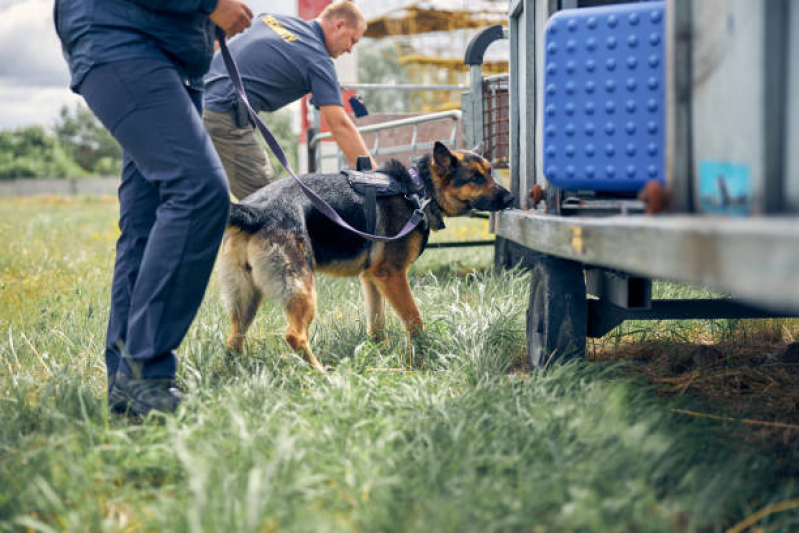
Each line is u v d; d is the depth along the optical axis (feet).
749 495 6.24
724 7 5.23
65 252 28.53
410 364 12.04
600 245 6.60
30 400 9.25
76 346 12.21
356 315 15.42
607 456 6.43
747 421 8.29
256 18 16.40
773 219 4.51
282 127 98.68
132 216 9.77
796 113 4.61
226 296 12.05
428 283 19.86
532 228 9.55
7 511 6.15
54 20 8.96
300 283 11.71
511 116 12.97
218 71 15.97
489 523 5.46
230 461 6.72
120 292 9.78
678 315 10.08
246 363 11.10
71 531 5.74
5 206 90.17
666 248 5.15
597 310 10.54
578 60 7.94
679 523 5.82
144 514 6.14
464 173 14.23
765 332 12.81
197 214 8.61
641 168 7.77
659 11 7.57
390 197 13.62
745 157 5.01
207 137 8.91
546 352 10.05
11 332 12.85
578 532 5.44
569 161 8.09
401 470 6.56
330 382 9.36
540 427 7.27
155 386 8.80
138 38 8.55
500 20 54.49
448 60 59.98
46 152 214.90
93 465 6.82
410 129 25.84
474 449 6.90
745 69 4.98
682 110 5.84
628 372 10.97
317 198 11.36
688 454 6.83
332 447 7.20
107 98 8.57
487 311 13.39
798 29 4.56
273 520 5.69
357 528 5.81
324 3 34.63
